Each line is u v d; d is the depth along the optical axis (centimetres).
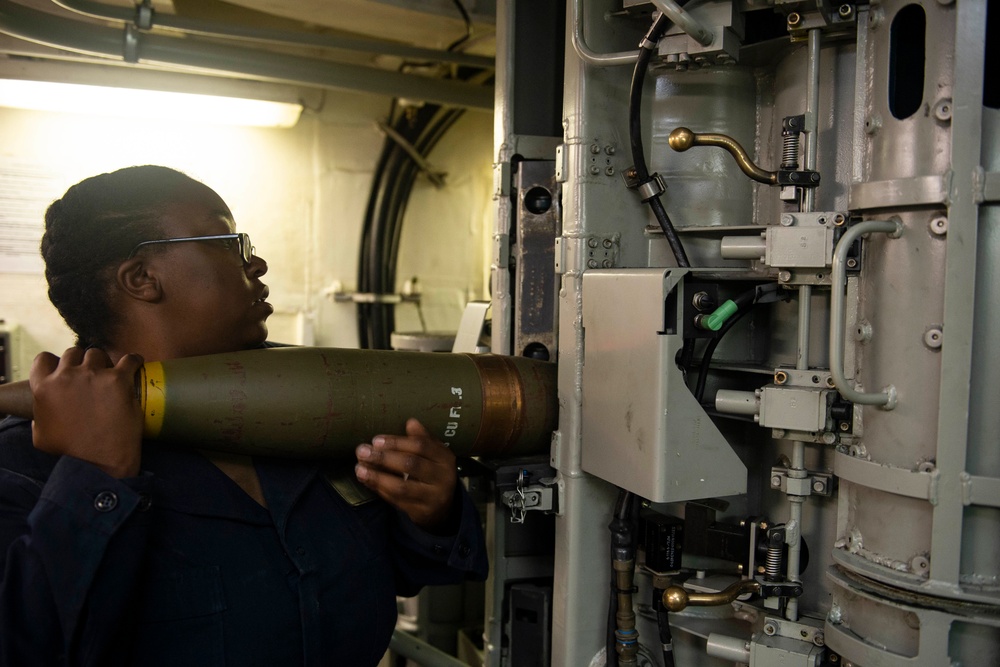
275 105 267
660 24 131
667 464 123
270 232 305
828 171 135
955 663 110
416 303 324
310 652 111
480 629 246
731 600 133
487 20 228
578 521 147
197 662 105
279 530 114
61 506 94
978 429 108
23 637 92
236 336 121
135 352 116
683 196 151
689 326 128
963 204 105
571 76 147
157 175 118
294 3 216
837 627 123
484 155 334
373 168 317
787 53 143
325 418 118
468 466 173
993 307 107
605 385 136
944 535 108
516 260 167
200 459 114
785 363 142
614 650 144
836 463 124
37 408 98
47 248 116
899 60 118
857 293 124
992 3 112
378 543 126
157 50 226
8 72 238
